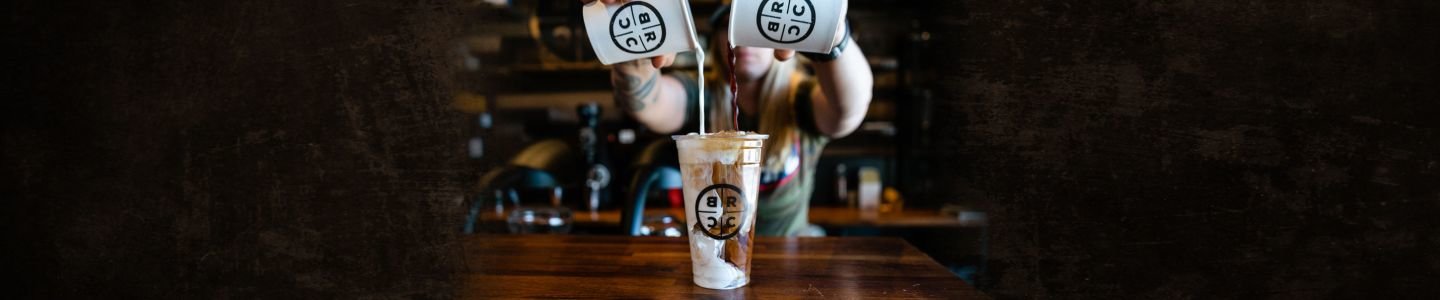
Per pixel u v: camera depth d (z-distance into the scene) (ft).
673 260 3.01
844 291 2.41
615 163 10.59
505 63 10.06
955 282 2.57
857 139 11.68
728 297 2.31
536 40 10.49
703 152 2.36
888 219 9.73
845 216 10.09
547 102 11.42
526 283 2.52
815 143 5.71
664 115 5.48
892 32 11.76
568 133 11.43
